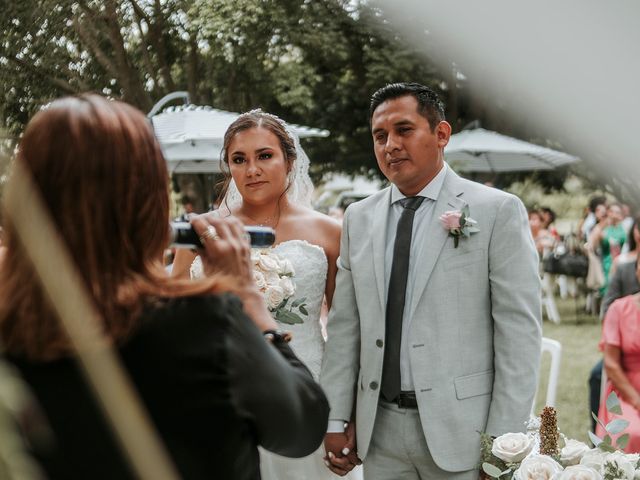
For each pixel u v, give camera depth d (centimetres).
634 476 230
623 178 1495
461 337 277
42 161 137
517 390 267
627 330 411
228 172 353
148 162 141
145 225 140
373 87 1511
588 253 1212
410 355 279
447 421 273
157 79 1278
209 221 156
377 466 290
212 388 134
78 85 1147
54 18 1112
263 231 164
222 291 141
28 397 124
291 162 343
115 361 130
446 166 295
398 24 1391
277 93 1460
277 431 143
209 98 1405
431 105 286
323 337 341
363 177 1905
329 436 298
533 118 1484
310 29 1351
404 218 289
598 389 479
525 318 271
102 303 133
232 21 1223
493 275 276
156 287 138
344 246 306
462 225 276
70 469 128
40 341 130
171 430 133
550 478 229
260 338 143
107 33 1169
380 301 286
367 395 287
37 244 99
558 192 1795
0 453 89
